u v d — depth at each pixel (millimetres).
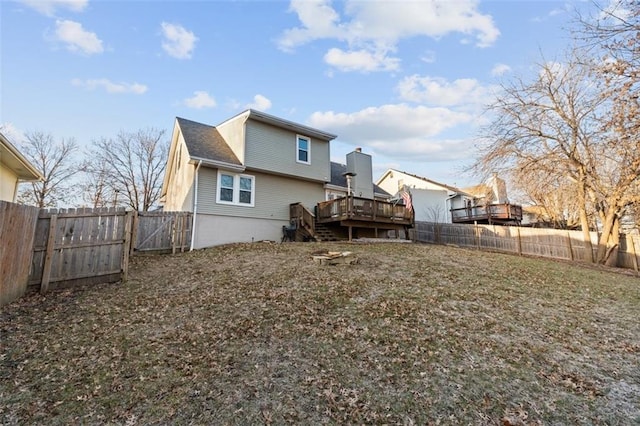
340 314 5020
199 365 3523
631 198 11820
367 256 9906
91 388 3084
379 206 15367
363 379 3275
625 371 3537
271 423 2623
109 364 3525
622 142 9156
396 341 4137
